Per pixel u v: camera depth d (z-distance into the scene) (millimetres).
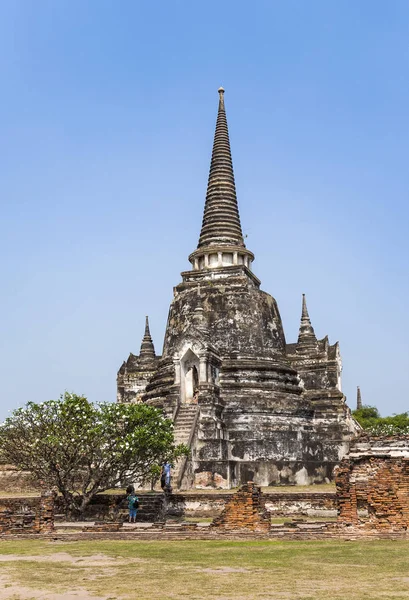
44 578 15977
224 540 23250
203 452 42438
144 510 31578
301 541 22750
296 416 47656
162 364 51031
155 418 33219
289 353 64625
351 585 14648
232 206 57906
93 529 25469
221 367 48531
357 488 24656
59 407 31844
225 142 60062
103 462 32281
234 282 52375
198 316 49188
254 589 14273
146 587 14664
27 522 26672
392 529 23875
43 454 31469
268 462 41688
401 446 25375
